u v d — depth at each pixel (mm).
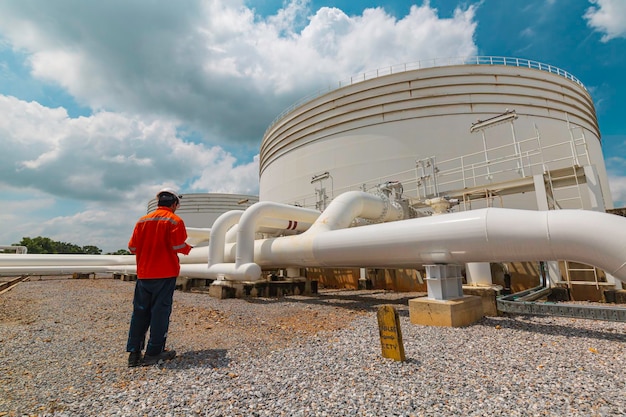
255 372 3295
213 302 8820
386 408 2441
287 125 23609
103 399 2729
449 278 6023
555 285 8594
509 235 5035
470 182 16125
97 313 7145
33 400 2729
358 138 19031
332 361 3590
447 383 2904
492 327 5223
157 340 3719
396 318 3590
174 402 2631
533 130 16984
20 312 7293
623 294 7562
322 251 7977
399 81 18453
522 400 2541
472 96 17281
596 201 8648
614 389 2725
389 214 11500
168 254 3912
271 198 24641
